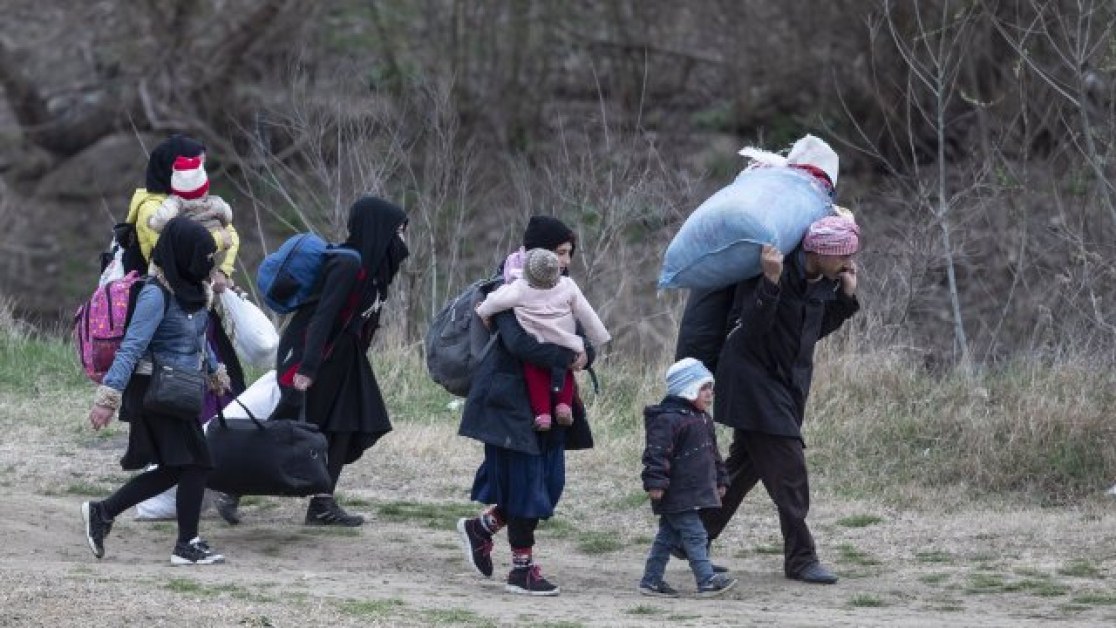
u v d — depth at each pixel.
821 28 82.19
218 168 82.69
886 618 25.14
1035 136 60.66
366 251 30.95
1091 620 25.27
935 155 74.56
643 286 55.16
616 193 52.88
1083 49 45.53
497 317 26.61
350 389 31.42
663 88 88.88
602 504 35.06
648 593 27.30
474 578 28.48
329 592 25.61
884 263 49.31
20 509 32.12
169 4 86.56
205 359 28.06
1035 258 54.25
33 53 91.38
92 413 26.56
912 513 34.12
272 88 85.12
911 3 72.75
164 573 26.67
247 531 31.86
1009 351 51.69
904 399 40.50
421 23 85.19
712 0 88.12
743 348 27.62
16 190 92.31
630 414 41.84
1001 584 28.05
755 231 26.72
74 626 22.19
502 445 26.39
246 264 72.88
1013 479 35.66
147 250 31.69
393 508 34.28
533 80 83.25
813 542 28.52
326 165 55.72
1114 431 36.22
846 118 79.81
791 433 27.67
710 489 26.78
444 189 54.25
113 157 94.06
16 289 85.88
